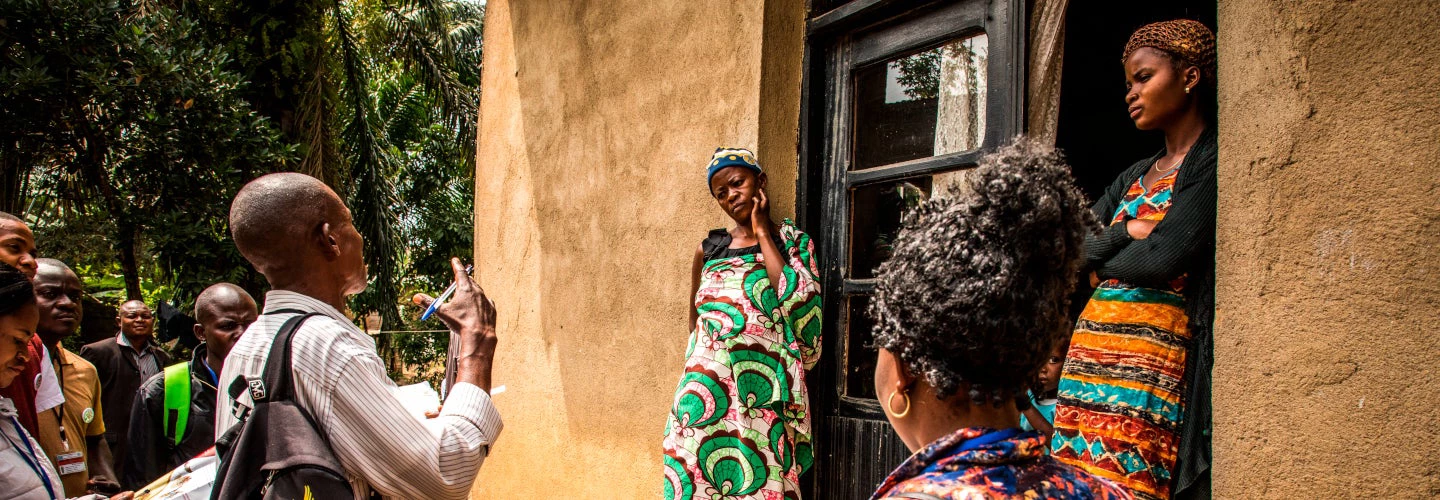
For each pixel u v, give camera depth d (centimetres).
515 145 532
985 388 110
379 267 1089
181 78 820
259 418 176
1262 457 182
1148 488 206
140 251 938
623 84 431
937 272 110
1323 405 172
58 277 398
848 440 326
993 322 106
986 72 292
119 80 795
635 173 416
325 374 179
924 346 111
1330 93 174
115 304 1163
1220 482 191
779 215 343
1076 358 224
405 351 820
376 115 1199
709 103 370
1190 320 211
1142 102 226
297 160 895
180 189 855
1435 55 160
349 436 178
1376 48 168
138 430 426
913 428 119
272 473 170
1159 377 209
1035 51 279
